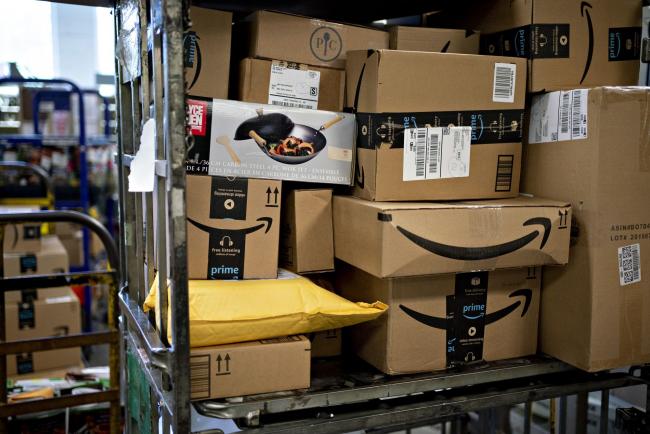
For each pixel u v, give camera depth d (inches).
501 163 56.6
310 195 54.1
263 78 55.1
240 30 58.2
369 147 52.5
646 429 62.1
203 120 49.5
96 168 199.9
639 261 55.1
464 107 54.3
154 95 44.8
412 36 60.1
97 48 262.5
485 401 55.0
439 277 52.9
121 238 66.8
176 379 43.0
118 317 78.4
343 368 54.6
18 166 136.2
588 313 53.8
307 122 52.7
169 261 43.3
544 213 52.7
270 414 49.9
